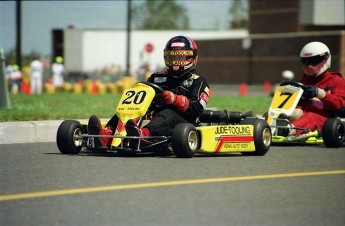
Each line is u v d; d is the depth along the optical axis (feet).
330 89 127.65
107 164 88.43
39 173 80.74
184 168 85.87
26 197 66.28
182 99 97.96
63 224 57.52
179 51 101.76
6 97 165.37
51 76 519.60
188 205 64.08
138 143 92.84
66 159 93.45
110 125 96.84
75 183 73.97
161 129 96.07
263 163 93.20
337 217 60.85
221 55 552.00
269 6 538.47
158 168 85.40
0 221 57.72
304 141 119.96
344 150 114.11
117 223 57.98
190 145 95.04
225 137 99.09
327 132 117.19
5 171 82.33
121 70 571.28
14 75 396.57
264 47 521.65
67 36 561.84
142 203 64.59
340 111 125.49
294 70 501.15
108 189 70.64
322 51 127.75
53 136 129.70
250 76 531.09
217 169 85.81
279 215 61.11
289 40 502.79
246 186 73.77
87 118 145.89
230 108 181.78
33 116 141.69
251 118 105.29
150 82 104.83
